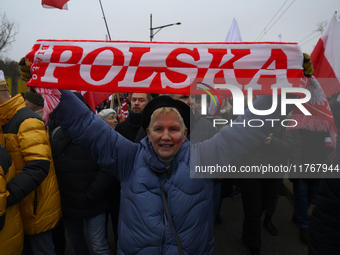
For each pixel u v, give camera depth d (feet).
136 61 4.46
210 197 4.49
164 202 4.17
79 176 6.33
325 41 7.65
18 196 5.12
